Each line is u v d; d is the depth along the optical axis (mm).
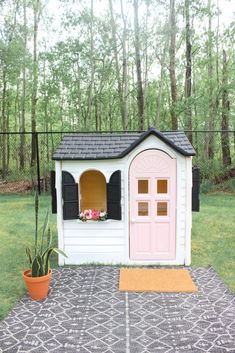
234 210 9289
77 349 3062
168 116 17625
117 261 5340
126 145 5324
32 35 16922
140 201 5219
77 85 15641
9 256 5738
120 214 5188
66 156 5102
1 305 3941
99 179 6207
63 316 3689
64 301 4066
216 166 13023
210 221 8086
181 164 5121
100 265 5324
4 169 15797
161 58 14938
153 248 5309
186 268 5160
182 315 3691
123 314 3729
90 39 13992
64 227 5309
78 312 3783
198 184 5285
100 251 5336
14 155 18578
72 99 16453
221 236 6902
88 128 15539
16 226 7828
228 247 6199
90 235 5309
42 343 3158
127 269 5102
